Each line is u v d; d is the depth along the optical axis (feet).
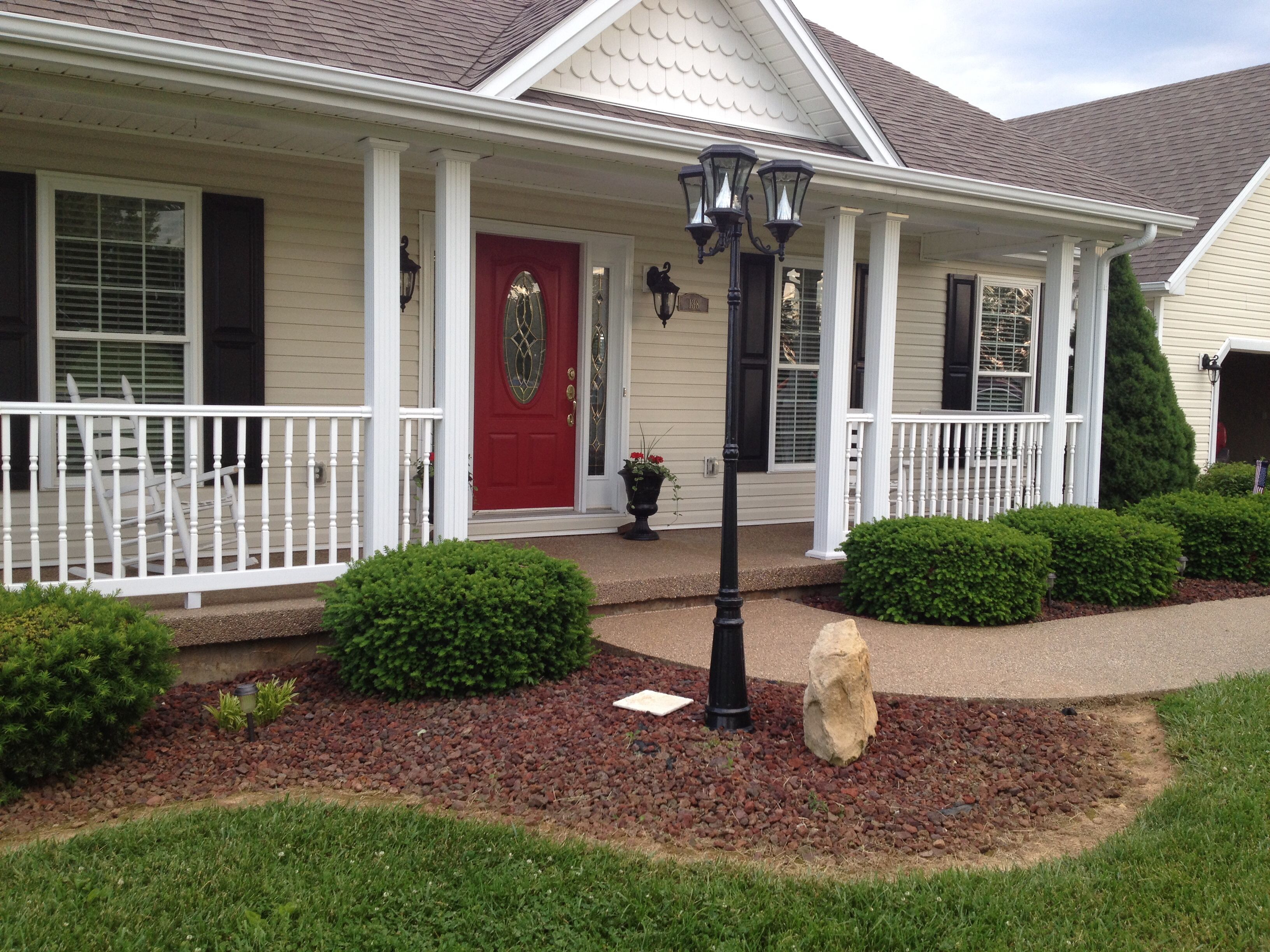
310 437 18.51
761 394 30.22
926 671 18.25
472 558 17.76
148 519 17.94
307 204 22.59
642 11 22.17
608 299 27.66
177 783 13.80
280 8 19.15
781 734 15.12
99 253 20.75
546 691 17.15
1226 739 15.12
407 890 10.83
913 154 25.40
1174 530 25.54
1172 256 41.65
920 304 33.76
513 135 18.94
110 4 16.51
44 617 13.82
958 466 30.14
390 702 16.70
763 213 27.61
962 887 11.00
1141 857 11.71
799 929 10.32
